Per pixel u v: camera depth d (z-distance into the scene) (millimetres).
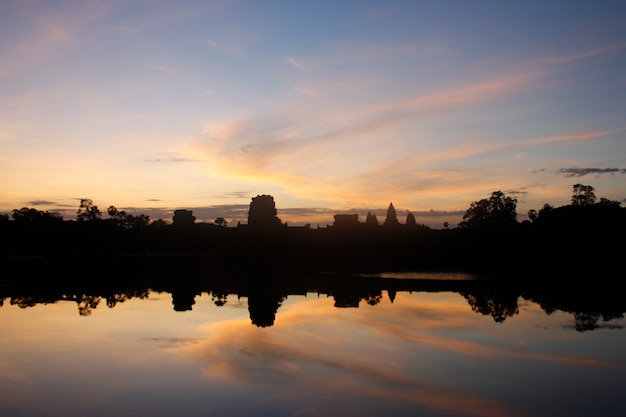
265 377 21234
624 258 78125
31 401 18562
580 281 59594
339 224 116000
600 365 22750
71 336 29797
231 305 43469
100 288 58750
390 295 49969
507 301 44188
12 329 32125
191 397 18812
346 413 17188
